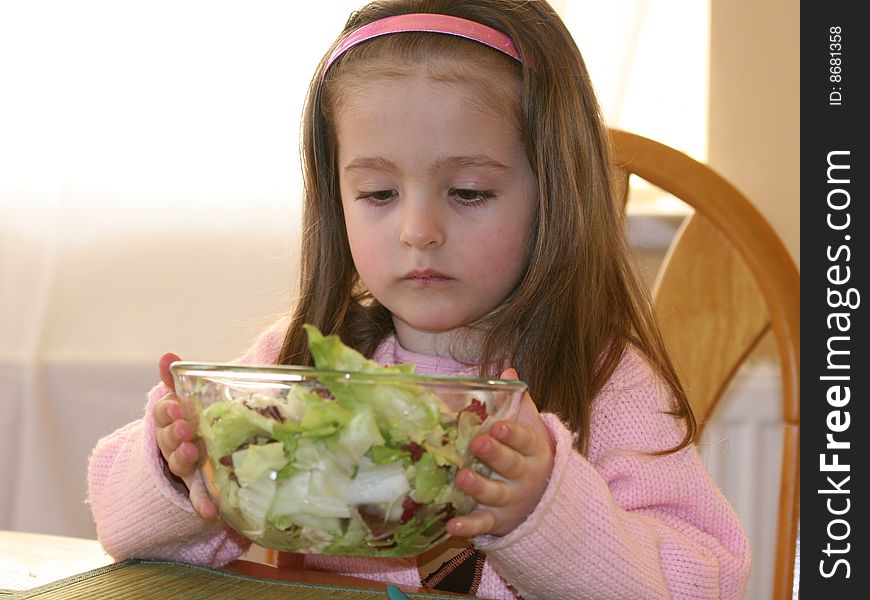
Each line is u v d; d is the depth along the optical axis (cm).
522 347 126
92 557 105
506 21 122
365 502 67
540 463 82
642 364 133
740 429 217
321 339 69
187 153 215
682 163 162
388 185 114
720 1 231
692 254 164
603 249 133
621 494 116
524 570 88
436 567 125
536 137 121
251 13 214
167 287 216
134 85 215
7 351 216
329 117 133
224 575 94
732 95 231
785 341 159
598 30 209
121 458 109
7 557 103
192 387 72
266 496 67
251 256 215
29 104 216
